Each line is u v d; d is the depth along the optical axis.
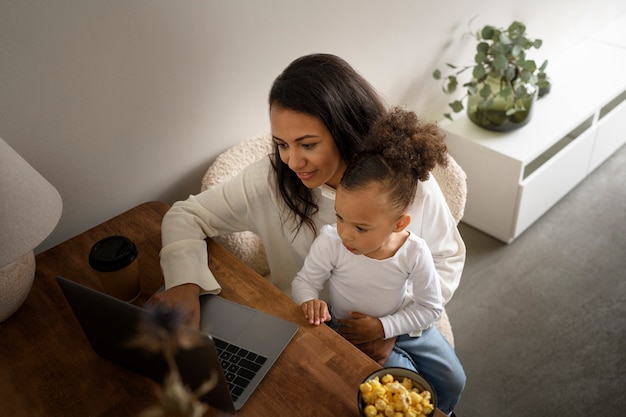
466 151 2.20
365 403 0.91
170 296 1.14
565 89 2.43
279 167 1.27
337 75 1.17
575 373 1.84
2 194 0.98
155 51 1.38
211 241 1.32
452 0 2.03
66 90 1.28
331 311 1.36
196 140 1.58
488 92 2.04
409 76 2.05
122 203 1.53
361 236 1.10
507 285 2.14
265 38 1.57
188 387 0.95
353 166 1.08
